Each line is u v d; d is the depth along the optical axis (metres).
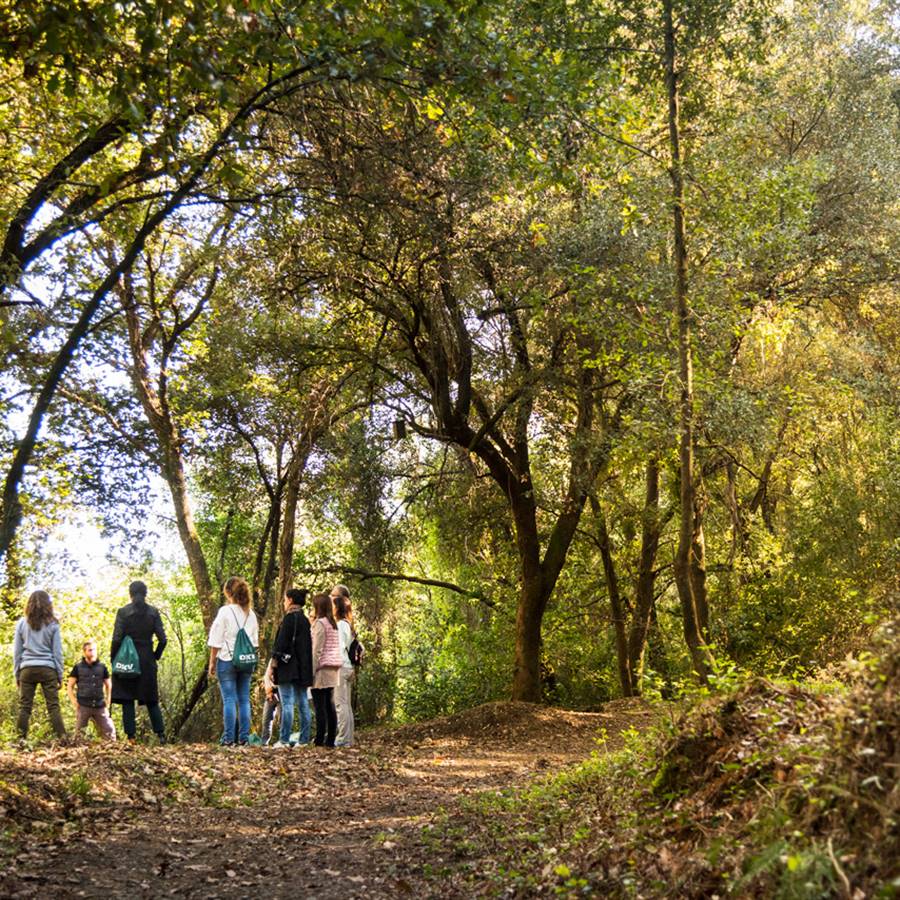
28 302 11.77
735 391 15.16
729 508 24.98
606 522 26.27
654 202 14.73
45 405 9.84
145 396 23.89
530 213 16.81
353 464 25.23
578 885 4.95
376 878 6.18
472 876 5.88
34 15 7.93
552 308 18.22
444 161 12.95
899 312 22.28
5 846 6.42
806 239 17.45
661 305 14.95
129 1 8.02
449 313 17.80
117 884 5.97
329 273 16.94
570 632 28.86
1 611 24.39
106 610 26.70
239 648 12.70
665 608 30.55
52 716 12.91
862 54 21.03
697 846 4.75
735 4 15.65
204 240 18.73
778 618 23.44
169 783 9.04
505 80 9.39
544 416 21.48
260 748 11.80
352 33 9.35
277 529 27.72
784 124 20.98
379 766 11.51
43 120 12.65
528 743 16.19
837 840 3.82
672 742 6.09
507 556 26.80
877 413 21.27
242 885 6.09
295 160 12.10
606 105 13.92
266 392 24.50
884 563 21.30
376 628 28.55
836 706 4.74
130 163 15.88
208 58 8.46
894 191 19.66
